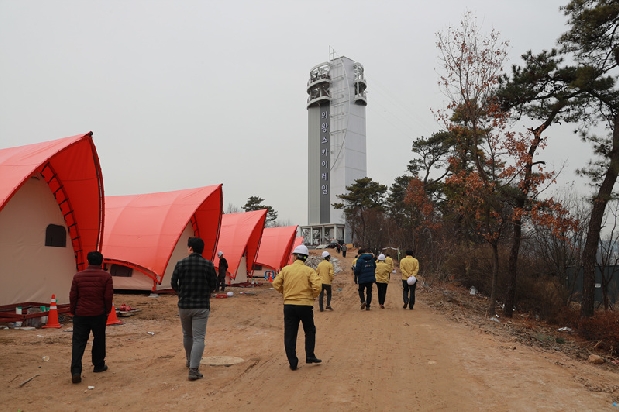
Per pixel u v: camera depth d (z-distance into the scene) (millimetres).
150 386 6555
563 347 12680
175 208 21688
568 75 17484
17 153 12641
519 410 5594
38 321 11516
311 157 94812
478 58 16641
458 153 18578
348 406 5719
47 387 6395
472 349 9516
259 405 5754
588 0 16812
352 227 71250
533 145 16609
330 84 93750
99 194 13672
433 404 5809
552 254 23938
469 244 28656
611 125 17844
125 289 20656
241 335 11406
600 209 17172
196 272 7090
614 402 6008
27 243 12828
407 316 14695
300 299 7723
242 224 29359
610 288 24297
